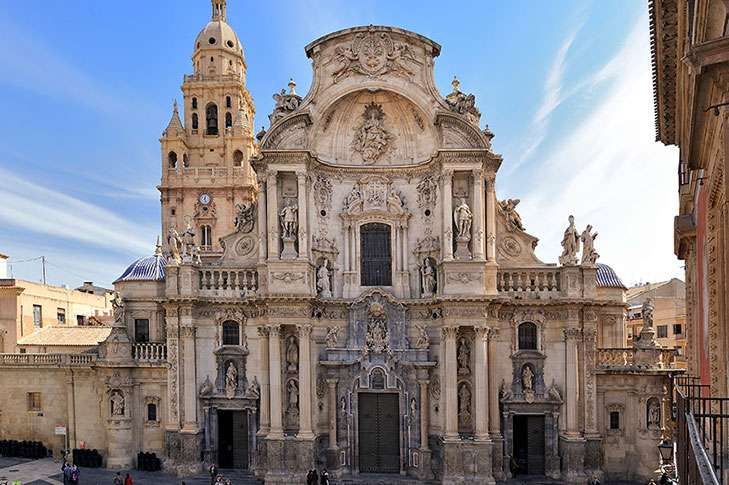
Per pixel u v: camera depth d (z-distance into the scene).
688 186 29.12
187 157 72.94
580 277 41.16
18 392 47.03
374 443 42.38
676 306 74.69
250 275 43.47
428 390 41.56
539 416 41.50
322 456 41.31
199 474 41.28
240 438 42.88
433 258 43.16
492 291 41.38
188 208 69.38
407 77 42.88
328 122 44.75
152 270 49.94
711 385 18.89
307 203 42.59
